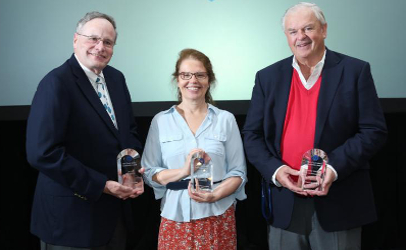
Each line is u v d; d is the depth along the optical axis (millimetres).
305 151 2152
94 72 2156
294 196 2172
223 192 2168
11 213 2914
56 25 3535
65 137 2031
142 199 2967
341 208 2137
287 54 3697
